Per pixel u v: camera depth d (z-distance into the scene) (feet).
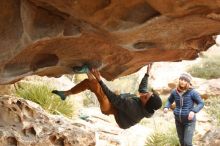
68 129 20.10
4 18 13.14
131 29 12.62
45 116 19.92
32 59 14.99
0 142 16.88
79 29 13.33
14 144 17.58
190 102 24.57
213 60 60.49
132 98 17.74
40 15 12.72
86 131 21.15
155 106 17.52
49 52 14.99
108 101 17.38
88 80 17.15
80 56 15.75
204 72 57.11
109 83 49.29
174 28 13.00
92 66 16.48
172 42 14.53
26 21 12.83
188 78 24.54
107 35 13.42
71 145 19.72
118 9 11.83
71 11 12.23
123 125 17.79
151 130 35.73
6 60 13.91
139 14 12.00
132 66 17.89
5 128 17.67
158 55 16.39
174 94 25.09
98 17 12.23
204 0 10.78
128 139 31.45
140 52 15.69
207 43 15.61
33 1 12.29
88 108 39.34
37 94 28.71
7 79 15.08
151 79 52.90
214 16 11.87
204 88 47.52
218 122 36.99
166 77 53.16
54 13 12.74
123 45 14.29
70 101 31.81
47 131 19.06
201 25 12.89
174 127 32.99
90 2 11.65
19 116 18.62
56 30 13.05
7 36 13.39
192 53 17.02
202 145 29.32
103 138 29.04
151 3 11.35
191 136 24.52
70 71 16.84
